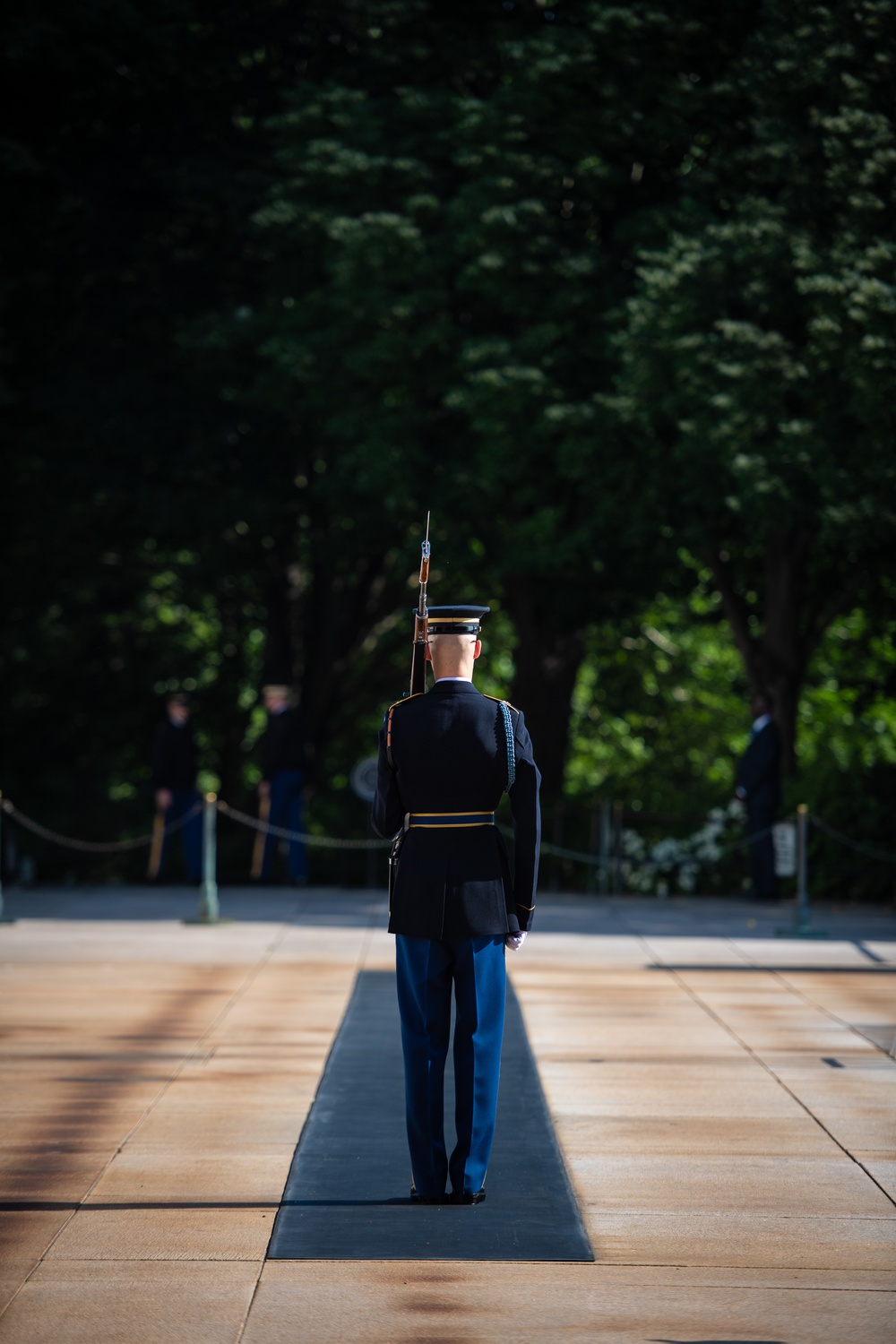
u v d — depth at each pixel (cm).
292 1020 1310
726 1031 1264
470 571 2983
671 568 2981
